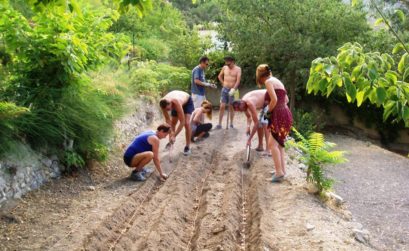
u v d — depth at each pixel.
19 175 6.46
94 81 9.74
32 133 6.96
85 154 7.99
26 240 5.46
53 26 6.98
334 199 7.52
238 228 6.00
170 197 6.93
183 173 8.07
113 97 9.62
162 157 9.15
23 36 6.93
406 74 3.05
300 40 14.80
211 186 7.49
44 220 6.04
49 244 5.35
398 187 10.82
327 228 6.11
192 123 10.41
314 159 7.39
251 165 8.72
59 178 7.35
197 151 9.64
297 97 16.47
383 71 3.10
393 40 14.34
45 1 3.80
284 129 7.47
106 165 8.42
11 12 6.81
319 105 17.59
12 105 6.11
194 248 5.39
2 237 5.48
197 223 6.20
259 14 15.66
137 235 5.65
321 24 15.18
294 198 6.98
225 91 11.73
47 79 7.51
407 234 7.88
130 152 7.74
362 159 13.48
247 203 6.96
